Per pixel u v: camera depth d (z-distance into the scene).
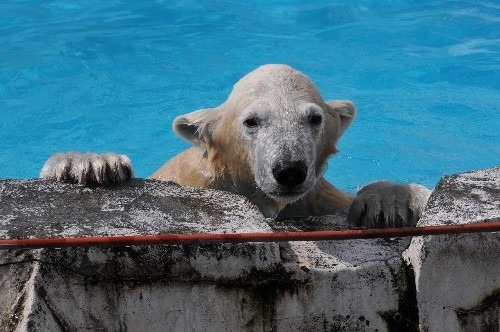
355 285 6.70
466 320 6.77
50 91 17.61
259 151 8.64
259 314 6.61
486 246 6.67
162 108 17.02
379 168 15.01
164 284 6.39
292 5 23.08
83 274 6.21
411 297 6.77
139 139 15.94
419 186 8.20
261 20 21.89
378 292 6.75
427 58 19.45
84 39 20.19
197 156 10.27
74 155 7.74
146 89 17.81
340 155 15.44
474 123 16.47
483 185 7.52
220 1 23.36
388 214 7.90
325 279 6.63
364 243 7.14
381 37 20.73
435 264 6.62
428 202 7.21
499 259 6.71
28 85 17.83
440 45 20.28
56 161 7.69
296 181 8.06
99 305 6.27
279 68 9.56
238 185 9.70
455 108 17.05
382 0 23.27
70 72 18.45
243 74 18.48
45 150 15.42
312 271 6.61
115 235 6.49
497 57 19.47
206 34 20.72
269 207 9.66
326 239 6.34
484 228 6.37
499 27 21.34
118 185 7.49
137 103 17.23
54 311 6.07
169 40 20.30
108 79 18.19
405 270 6.81
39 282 6.05
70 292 6.17
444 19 21.89
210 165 9.92
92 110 16.92
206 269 6.44
